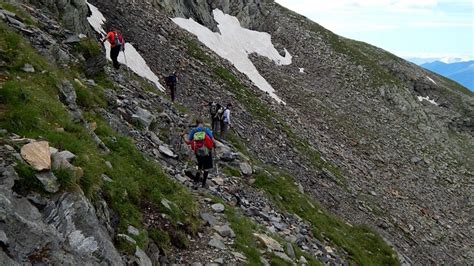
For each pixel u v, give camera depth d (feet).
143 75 97.91
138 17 131.75
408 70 332.19
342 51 287.28
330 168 120.98
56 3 80.12
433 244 121.39
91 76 64.13
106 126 46.09
